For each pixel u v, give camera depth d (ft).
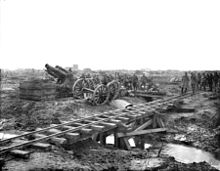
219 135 45.73
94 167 24.77
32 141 25.73
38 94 54.03
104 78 62.59
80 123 36.42
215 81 85.30
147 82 88.89
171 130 50.47
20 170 20.34
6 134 34.81
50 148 25.76
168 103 61.46
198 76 91.35
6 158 22.44
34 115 46.34
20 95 56.29
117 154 31.65
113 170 25.53
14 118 45.24
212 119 54.60
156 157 32.42
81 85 61.31
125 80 79.05
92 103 55.57
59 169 21.52
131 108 50.60
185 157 37.29
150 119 49.34
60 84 63.57
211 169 28.66
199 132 48.96
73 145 30.78
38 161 22.48
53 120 43.24
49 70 63.67
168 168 27.50
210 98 72.18
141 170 26.17
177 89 97.86
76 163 24.29
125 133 37.65
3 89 71.87
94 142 34.94
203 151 40.52
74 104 53.36
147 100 75.05
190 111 61.87
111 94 59.52
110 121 37.29
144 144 42.98
